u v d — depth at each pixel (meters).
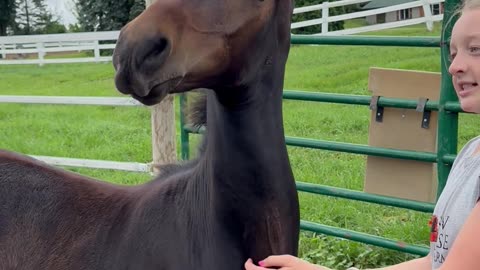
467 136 7.23
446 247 1.67
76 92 12.09
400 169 3.61
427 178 3.53
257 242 1.92
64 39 11.49
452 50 1.61
